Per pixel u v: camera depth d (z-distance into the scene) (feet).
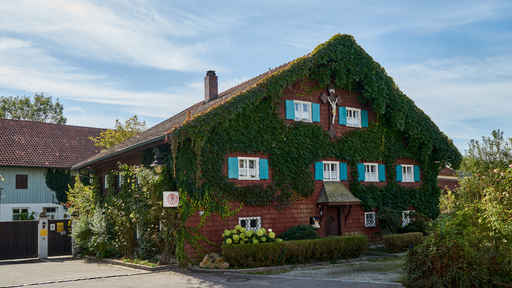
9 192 94.68
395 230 65.92
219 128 51.80
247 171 54.65
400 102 68.59
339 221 62.69
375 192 66.95
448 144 72.90
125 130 113.70
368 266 47.06
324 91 64.59
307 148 60.34
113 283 37.63
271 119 57.00
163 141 48.11
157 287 35.42
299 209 58.54
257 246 46.32
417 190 72.08
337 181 63.41
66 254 67.67
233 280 38.93
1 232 61.87
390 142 70.33
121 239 56.44
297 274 42.29
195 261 48.24
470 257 31.50
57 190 100.68
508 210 33.83
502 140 79.46
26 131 108.27
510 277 31.58
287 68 57.41
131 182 56.80
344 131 65.72
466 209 34.83
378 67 67.41
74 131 118.21
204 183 50.01
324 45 62.44
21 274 44.78
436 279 31.14
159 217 49.47
